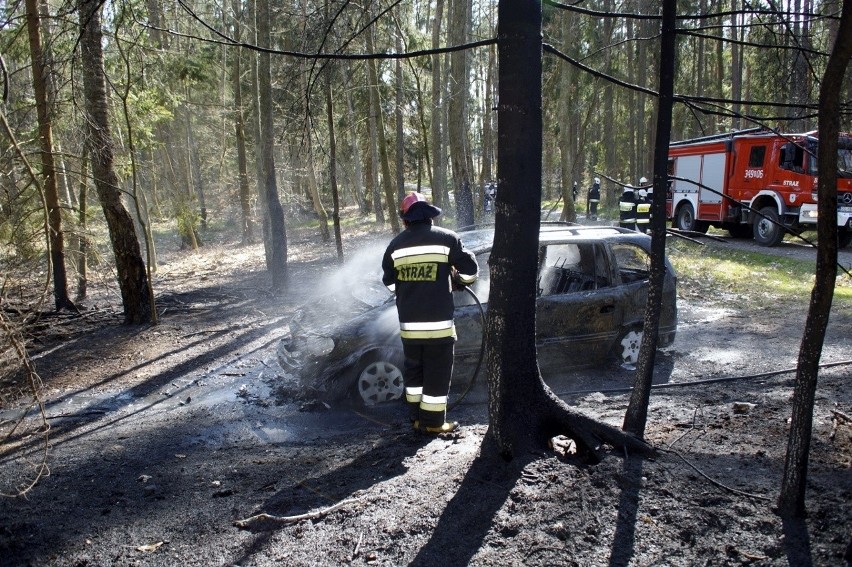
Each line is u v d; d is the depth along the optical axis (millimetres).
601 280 6770
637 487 3141
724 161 18109
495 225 3414
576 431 3543
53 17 5465
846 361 6383
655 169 3387
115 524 3412
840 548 2562
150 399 6391
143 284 9742
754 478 3229
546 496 3074
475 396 5980
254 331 9094
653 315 3525
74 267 10867
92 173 9609
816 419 4301
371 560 2783
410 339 4613
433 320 4559
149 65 9945
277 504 3500
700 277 12391
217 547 3061
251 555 2949
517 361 3455
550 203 35969
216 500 3658
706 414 4629
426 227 4629
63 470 4398
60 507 3688
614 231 7023
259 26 11750
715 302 10438
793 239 17562
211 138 32812
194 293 12898
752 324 8789
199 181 30250
